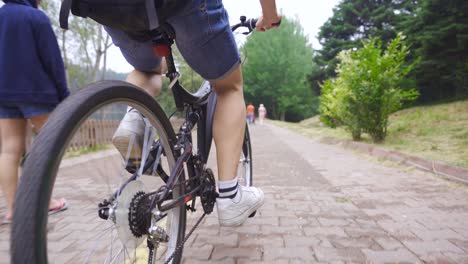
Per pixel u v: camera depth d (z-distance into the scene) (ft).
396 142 24.44
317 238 8.13
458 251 7.35
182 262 6.86
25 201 3.11
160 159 5.75
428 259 6.97
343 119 29.43
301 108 183.01
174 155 5.79
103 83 4.21
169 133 5.68
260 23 7.15
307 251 7.38
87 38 57.36
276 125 77.82
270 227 8.91
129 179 5.04
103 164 5.15
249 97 191.42
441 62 44.27
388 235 8.29
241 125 6.13
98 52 59.31
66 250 4.51
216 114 6.15
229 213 6.16
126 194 4.75
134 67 6.14
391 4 87.35
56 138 3.37
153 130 5.44
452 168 14.49
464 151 18.11
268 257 7.09
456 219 9.43
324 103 35.24
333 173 16.56
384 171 16.74
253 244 7.77
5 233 8.22
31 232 3.08
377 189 13.03
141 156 5.22
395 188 13.11
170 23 4.75
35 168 3.21
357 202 11.28
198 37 4.92
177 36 4.95
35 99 8.93
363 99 25.75
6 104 8.86
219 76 5.51
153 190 5.41
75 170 5.18
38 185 3.17
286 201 11.55
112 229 4.82
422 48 45.60
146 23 4.18
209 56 5.21
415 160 17.21
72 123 3.55
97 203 5.04
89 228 4.99
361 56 26.61
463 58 44.32
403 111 41.42
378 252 7.31
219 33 5.06
